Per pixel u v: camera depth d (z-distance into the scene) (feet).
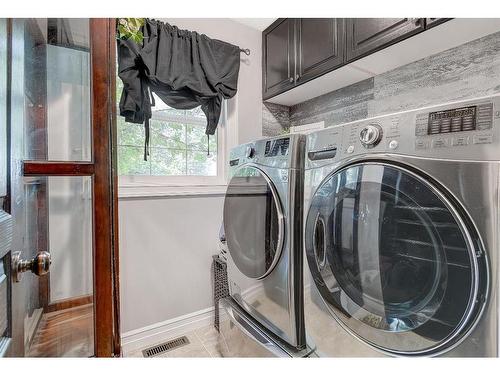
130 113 5.33
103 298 2.83
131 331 5.55
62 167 2.66
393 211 2.52
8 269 1.74
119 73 5.12
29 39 2.68
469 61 4.25
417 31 3.92
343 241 2.99
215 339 5.82
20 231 2.09
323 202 3.18
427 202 2.25
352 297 2.87
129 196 5.55
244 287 4.43
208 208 6.51
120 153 5.76
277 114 7.67
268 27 7.03
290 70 6.32
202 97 6.12
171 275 6.04
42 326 2.76
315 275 3.22
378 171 2.57
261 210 4.05
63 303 2.86
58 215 2.93
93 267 2.84
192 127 6.69
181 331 6.09
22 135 2.19
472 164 2.02
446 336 2.13
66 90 2.97
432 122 2.25
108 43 2.96
